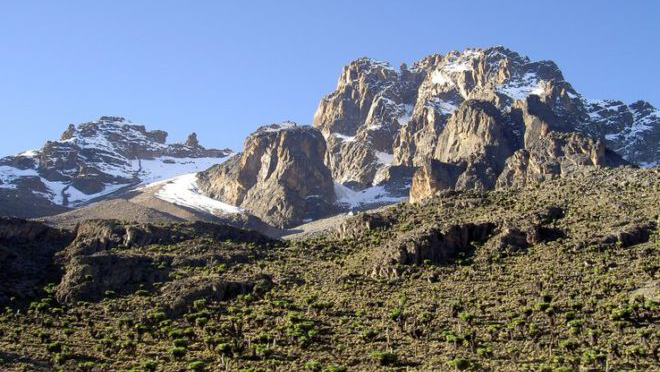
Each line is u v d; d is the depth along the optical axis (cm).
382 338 12738
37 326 13850
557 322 12850
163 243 19300
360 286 15725
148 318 14250
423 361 11594
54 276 16888
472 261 16650
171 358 12131
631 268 15038
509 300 14125
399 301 14550
